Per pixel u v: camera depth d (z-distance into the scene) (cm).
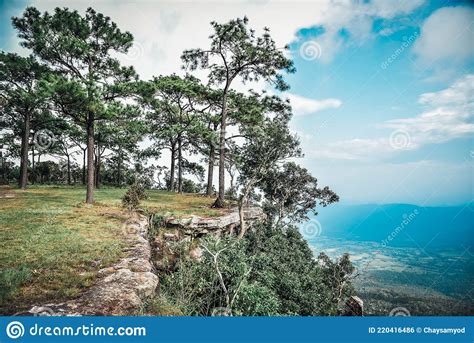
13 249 846
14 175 3888
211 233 1305
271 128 1855
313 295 1455
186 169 4122
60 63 1873
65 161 4312
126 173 4497
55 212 1425
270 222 2244
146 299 636
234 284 940
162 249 1178
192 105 2816
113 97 1825
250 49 2081
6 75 2056
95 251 875
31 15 1714
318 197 3100
